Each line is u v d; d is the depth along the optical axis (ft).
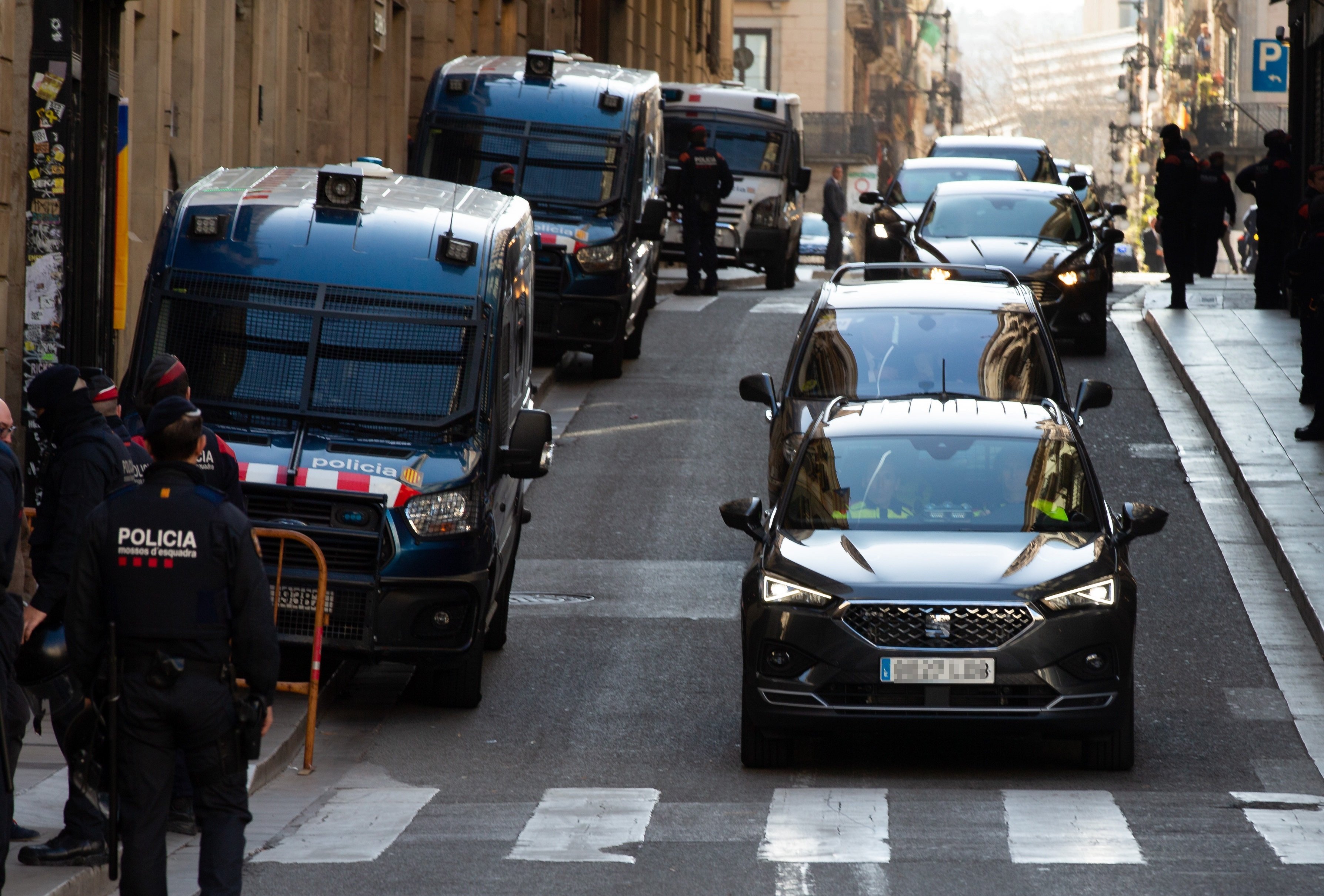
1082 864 74.90
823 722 93.56
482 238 117.80
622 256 215.72
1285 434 180.24
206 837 64.59
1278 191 259.39
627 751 102.22
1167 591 137.39
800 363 138.92
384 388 112.27
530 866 76.13
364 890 72.69
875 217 272.51
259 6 211.82
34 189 138.82
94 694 64.08
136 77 175.42
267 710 65.46
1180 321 247.91
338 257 115.03
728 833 81.82
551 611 135.64
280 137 223.71
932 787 92.48
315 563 106.93
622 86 222.69
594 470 179.32
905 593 93.86
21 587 79.15
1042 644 92.89
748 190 318.86
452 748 103.30
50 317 139.33
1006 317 140.15
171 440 65.41
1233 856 76.13
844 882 72.79
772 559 98.43
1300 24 270.26
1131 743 95.71
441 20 312.50
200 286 114.32
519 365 125.08
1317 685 115.24
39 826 80.84
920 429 108.37
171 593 64.03
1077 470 105.50
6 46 134.82
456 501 108.68
